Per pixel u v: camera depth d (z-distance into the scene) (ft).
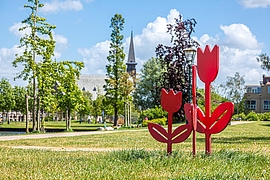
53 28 126.52
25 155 41.91
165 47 97.71
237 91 273.75
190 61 63.10
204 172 24.31
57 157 38.01
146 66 246.06
